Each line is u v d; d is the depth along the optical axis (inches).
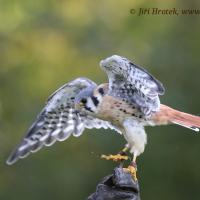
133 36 804.6
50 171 756.0
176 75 742.5
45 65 823.7
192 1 802.2
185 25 792.9
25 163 765.9
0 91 815.1
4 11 839.7
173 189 730.8
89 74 793.6
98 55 803.4
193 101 723.4
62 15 844.0
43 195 753.0
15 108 798.5
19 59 832.9
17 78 820.6
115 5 833.5
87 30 820.0
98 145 716.0
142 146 390.6
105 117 405.1
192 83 736.3
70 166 749.3
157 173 727.1
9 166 768.3
